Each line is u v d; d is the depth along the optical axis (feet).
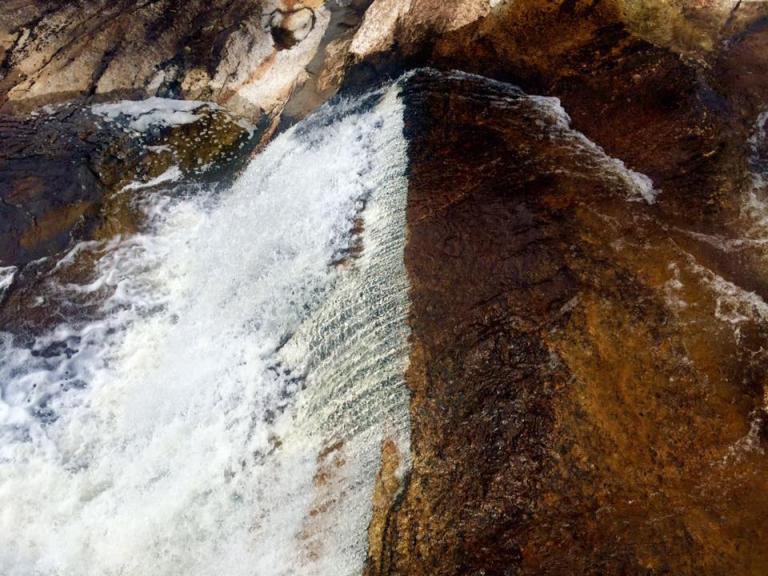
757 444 12.25
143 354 18.45
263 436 15.28
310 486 13.93
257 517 14.06
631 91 19.19
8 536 14.94
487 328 14.02
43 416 17.25
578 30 21.06
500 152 17.93
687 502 11.63
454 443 12.78
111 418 17.02
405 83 20.72
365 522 12.68
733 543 11.11
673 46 20.07
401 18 22.45
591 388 12.91
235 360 17.11
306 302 16.94
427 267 15.40
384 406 13.83
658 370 13.17
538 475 12.10
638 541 11.23
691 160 17.34
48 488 15.66
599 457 12.14
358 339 15.34
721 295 14.33
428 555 11.80
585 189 16.66
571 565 11.12
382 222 17.04
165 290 19.95
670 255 15.07
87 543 14.64
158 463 15.69
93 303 19.71
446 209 16.49
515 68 20.70
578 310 14.05
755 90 18.90
